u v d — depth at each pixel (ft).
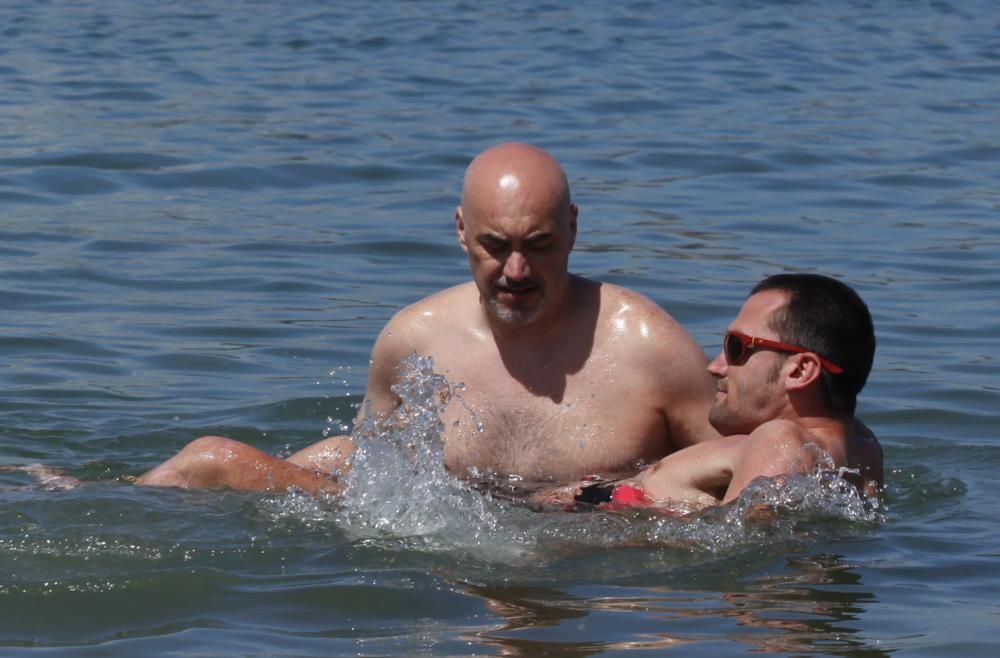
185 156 148.97
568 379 68.33
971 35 249.14
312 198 135.33
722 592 54.08
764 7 284.20
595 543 58.95
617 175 145.28
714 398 68.23
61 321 100.12
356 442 69.62
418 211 130.72
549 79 199.00
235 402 86.17
